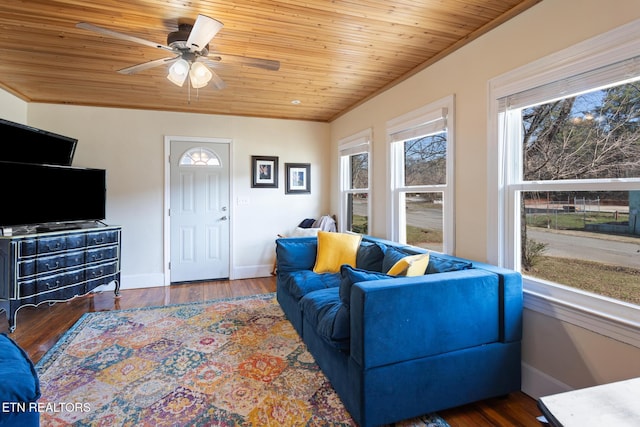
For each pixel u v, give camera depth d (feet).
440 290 5.53
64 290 10.46
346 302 5.75
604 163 5.37
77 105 13.04
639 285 4.97
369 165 12.30
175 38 6.96
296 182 16.06
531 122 6.56
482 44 7.42
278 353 7.96
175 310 11.00
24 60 9.02
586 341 5.43
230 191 15.08
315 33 7.64
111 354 7.93
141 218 13.87
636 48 4.73
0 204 9.66
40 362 7.54
